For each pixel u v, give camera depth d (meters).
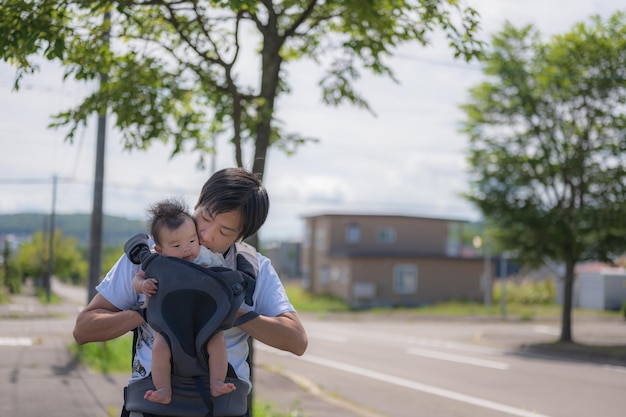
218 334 2.38
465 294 48.47
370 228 50.72
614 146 20.06
